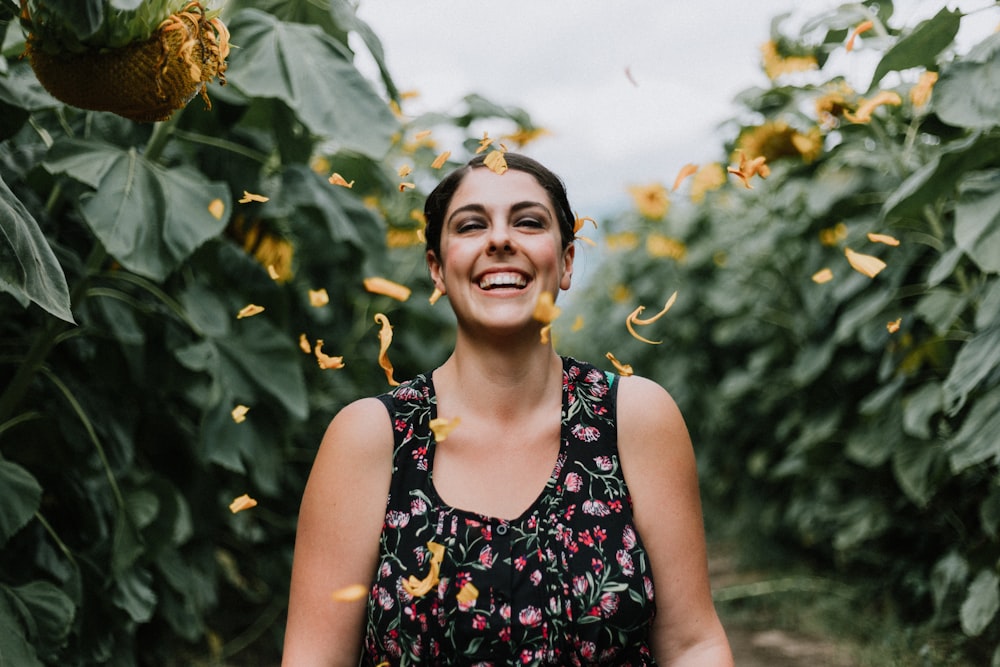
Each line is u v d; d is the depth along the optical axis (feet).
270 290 7.98
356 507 4.23
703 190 10.46
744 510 16.74
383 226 8.67
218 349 7.29
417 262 12.15
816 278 4.85
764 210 14.52
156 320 7.50
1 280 4.11
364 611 4.31
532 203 4.27
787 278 14.01
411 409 4.33
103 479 7.10
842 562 13.12
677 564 4.27
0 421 6.41
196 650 10.50
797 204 11.62
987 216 6.00
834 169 10.08
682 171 4.62
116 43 3.98
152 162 6.57
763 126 9.42
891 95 6.04
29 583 6.13
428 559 4.05
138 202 5.91
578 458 4.20
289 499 11.02
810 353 12.06
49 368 7.01
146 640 9.23
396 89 6.93
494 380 4.29
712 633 4.30
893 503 11.35
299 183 7.94
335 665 4.26
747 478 16.84
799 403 13.60
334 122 6.17
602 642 3.99
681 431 4.32
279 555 10.79
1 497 5.73
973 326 8.93
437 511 4.12
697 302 18.04
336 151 8.64
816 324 12.00
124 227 5.79
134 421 7.96
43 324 6.44
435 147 11.25
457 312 4.33
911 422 8.61
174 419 8.22
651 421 4.27
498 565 4.01
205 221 6.00
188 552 8.83
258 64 6.24
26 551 6.72
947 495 9.96
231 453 7.07
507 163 4.37
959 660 9.02
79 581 6.44
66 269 6.70
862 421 11.37
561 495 4.14
